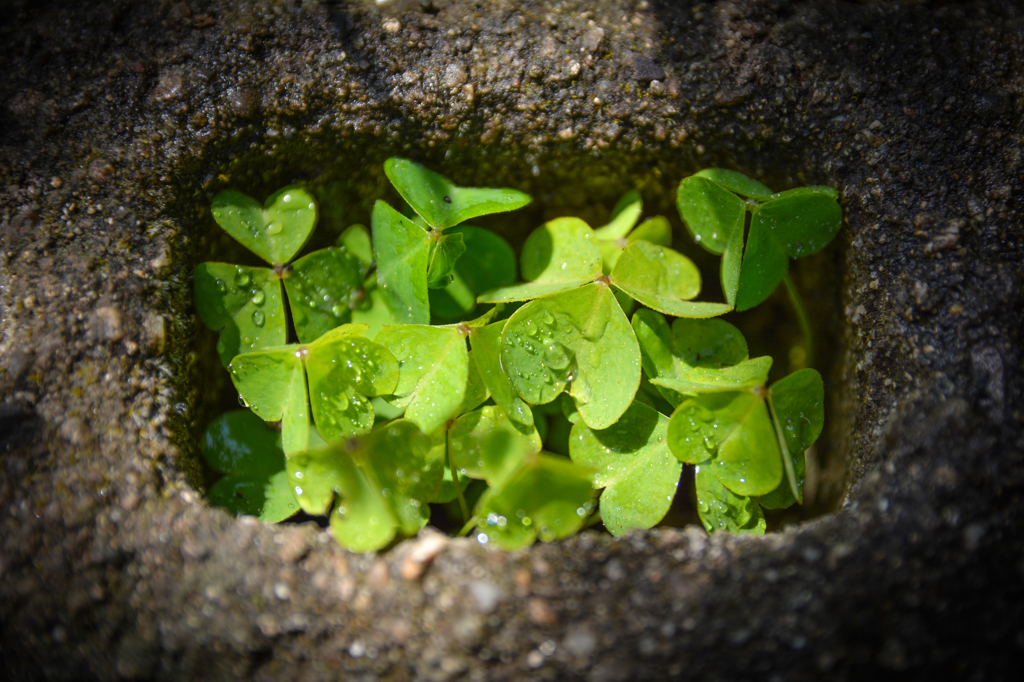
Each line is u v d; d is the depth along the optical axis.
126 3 0.18
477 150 0.18
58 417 0.17
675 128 0.18
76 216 0.17
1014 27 0.18
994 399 0.16
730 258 0.18
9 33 0.18
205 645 0.16
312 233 0.19
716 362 0.18
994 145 0.17
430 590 0.16
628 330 0.18
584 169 0.19
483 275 0.19
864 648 0.16
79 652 0.16
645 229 0.19
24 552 0.16
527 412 0.18
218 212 0.18
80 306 0.17
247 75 0.18
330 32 0.18
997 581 0.16
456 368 0.17
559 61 0.18
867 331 0.17
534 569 0.16
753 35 0.18
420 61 0.18
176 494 0.17
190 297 0.18
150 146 0.18
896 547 0.16
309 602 0.16
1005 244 0.17
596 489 0.18
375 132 0.18
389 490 0.17
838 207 0.18
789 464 0.17
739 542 0.16
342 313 0.18
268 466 0.18
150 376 0.17
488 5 0.18
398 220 0.18
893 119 0.18
